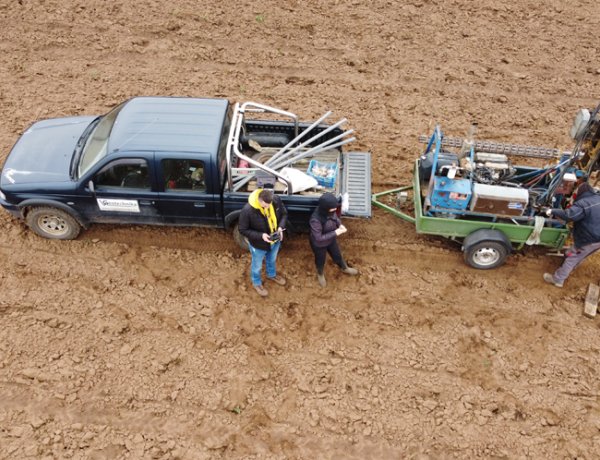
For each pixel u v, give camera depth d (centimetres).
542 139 1009
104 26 1216
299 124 845
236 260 787
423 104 1080
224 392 641
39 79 1080
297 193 750
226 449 594
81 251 780
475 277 787
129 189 732
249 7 1304
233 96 1067
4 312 698
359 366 674
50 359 654
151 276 757
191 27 1233
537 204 759
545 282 784
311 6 1327
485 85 1132
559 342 712
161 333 692
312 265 794
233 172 741
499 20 1325
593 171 770
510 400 650
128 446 588
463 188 730
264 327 709
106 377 645
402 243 827
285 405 634
